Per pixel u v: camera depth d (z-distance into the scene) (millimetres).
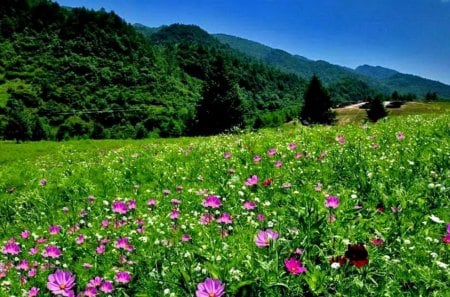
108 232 7074
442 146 9141
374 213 5105
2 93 197000
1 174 17750
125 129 184750
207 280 3010
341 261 3543
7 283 5766
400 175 7172
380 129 14734
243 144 13570
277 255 3559
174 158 13523
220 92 103875
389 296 3424
